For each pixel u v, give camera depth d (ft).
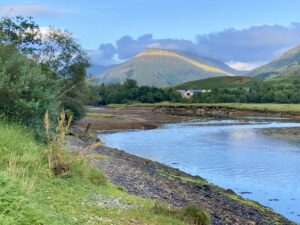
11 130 56.95
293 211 89.97
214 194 89.40
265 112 529.86
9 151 50.96
